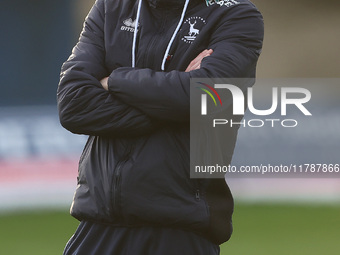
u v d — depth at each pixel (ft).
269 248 100.42
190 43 41.09
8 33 231.91
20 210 128.26
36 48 232.94
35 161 169.78
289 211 128.57
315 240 105.91
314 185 148.36
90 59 42.37
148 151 39.99
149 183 39.70
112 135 40.55
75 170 163.22
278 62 263.29
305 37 262.67
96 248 40.65
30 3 231.50
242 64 41.29
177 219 39.75
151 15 41.75
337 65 262.88
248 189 147.54
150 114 40.01
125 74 40.47
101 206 40.24
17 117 180.45
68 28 233.76
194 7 41.65
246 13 41.93
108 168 40.06
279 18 262.26
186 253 40.22
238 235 109.29
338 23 261.44
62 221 119.03
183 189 40.09
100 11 43.68
